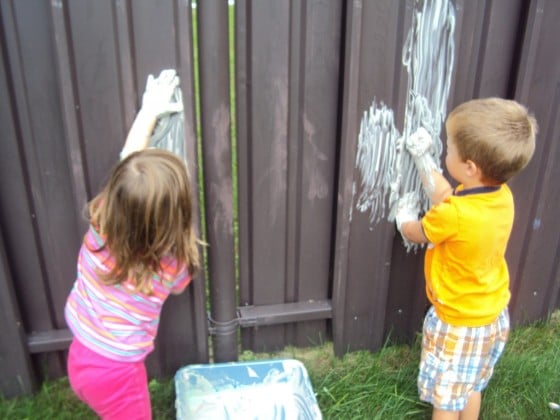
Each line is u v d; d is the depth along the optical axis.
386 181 2.19
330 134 2.14
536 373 2.38
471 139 1.73
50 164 1.94
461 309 1.90
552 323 2.77
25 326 2.18
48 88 1.83
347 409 2.23
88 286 1.73
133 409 1.81
